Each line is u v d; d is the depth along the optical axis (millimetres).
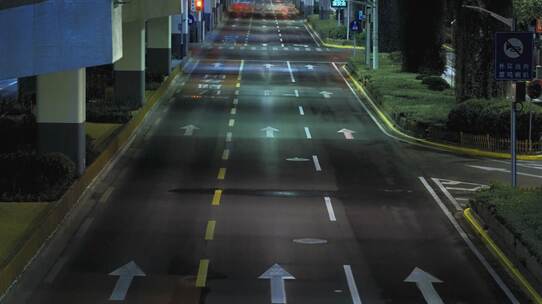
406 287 25219
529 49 34594
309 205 35938
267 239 30422
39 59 28281
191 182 40031
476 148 50781
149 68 78812
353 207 35750
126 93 61500
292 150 49062
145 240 30031
